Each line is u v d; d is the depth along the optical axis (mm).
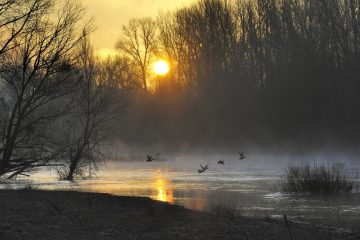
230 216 17719
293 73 59156
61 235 13516
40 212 17734
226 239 13539
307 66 57312
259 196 25922
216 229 14953
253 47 67000
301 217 19109
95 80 38281
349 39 54781
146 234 13930
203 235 13953
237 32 70188
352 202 22969
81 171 38531
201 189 29953
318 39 57500
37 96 27953
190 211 18859
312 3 58156
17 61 26359
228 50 70438
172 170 48125
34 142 29188
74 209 18891
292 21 60438
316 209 21094
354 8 54125
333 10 56031
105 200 22016
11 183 34875
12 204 19844
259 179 35688
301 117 57969
